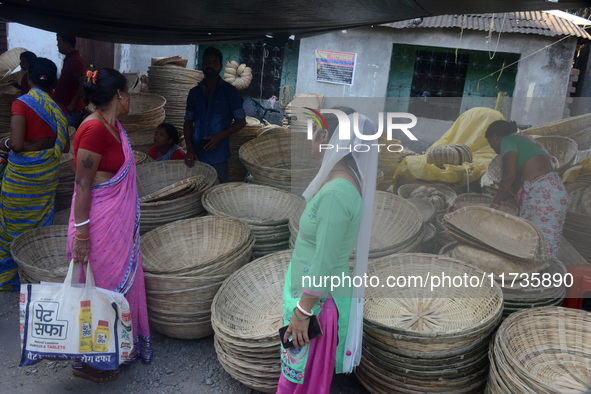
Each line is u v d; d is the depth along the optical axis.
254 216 3.76
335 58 7.73
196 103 4.29
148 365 2.79
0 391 2.54
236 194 3.81
